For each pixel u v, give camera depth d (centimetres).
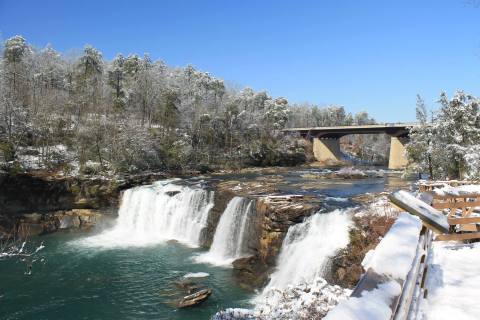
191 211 3253
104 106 6019
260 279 2162
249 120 7725
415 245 456
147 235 3388
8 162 3750
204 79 9688
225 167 6191
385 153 11525
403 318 467
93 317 1830
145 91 7006
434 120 3653
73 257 2728
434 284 703
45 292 2122
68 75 8212
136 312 1855
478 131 3284
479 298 628
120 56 9869
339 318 267
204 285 2136
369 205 2347
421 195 946
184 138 6081
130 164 4659
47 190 3716
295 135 8944
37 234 3416
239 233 2689
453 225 1120
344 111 16075
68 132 4931
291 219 2300
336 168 7150
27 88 5862
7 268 2503
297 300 1213
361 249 1839
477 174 2766
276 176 4978
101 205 3853
